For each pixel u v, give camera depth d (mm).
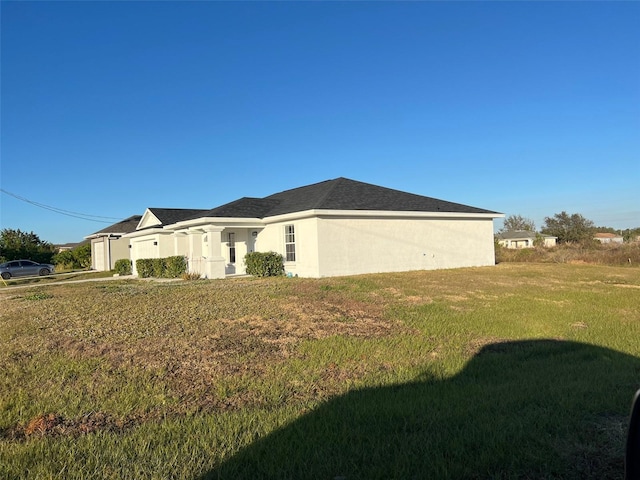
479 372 6031
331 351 6988
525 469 3410
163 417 4641
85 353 6941
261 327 8609
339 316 9680
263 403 4980
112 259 35875
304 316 9609
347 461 3541
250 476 3369
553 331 8492
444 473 3293
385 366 6340
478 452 3656
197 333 8133
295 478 3332
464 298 12344
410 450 3684
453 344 7559
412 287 14516
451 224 23312
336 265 19312
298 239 19969
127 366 6285
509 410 4555
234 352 6961
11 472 3430
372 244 20406
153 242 26938
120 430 4340
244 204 22766
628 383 5375
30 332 8539
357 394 5125
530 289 14227
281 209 21625
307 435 4031
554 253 31391
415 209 21594
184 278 20922
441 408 4641
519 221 82188
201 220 20453
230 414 4586
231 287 15430
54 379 5801
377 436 3996
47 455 3715
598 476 3318
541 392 5062
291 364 6352
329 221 19234
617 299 12086
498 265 25250
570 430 4055
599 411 4500
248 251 23203
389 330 8547
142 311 10477
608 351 7027
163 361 6508
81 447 3861
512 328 8695
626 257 27062
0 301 14570
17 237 45906
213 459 3623
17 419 4605
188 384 5598
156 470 3451
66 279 27469
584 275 18875
